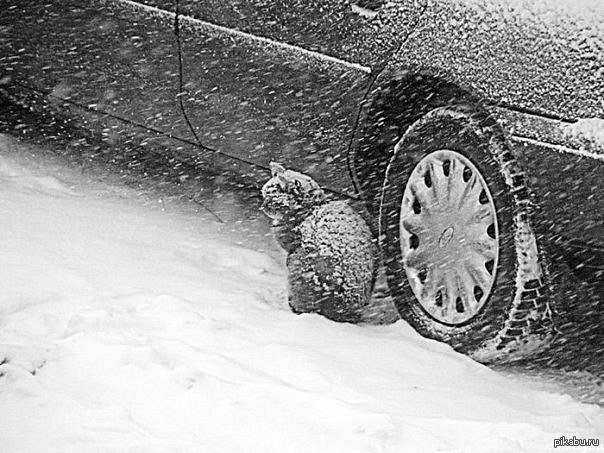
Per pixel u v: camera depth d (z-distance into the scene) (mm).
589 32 6242
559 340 6957
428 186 7004
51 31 9023
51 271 7168
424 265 7000
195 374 5781
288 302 7316
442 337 6840
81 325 6312
